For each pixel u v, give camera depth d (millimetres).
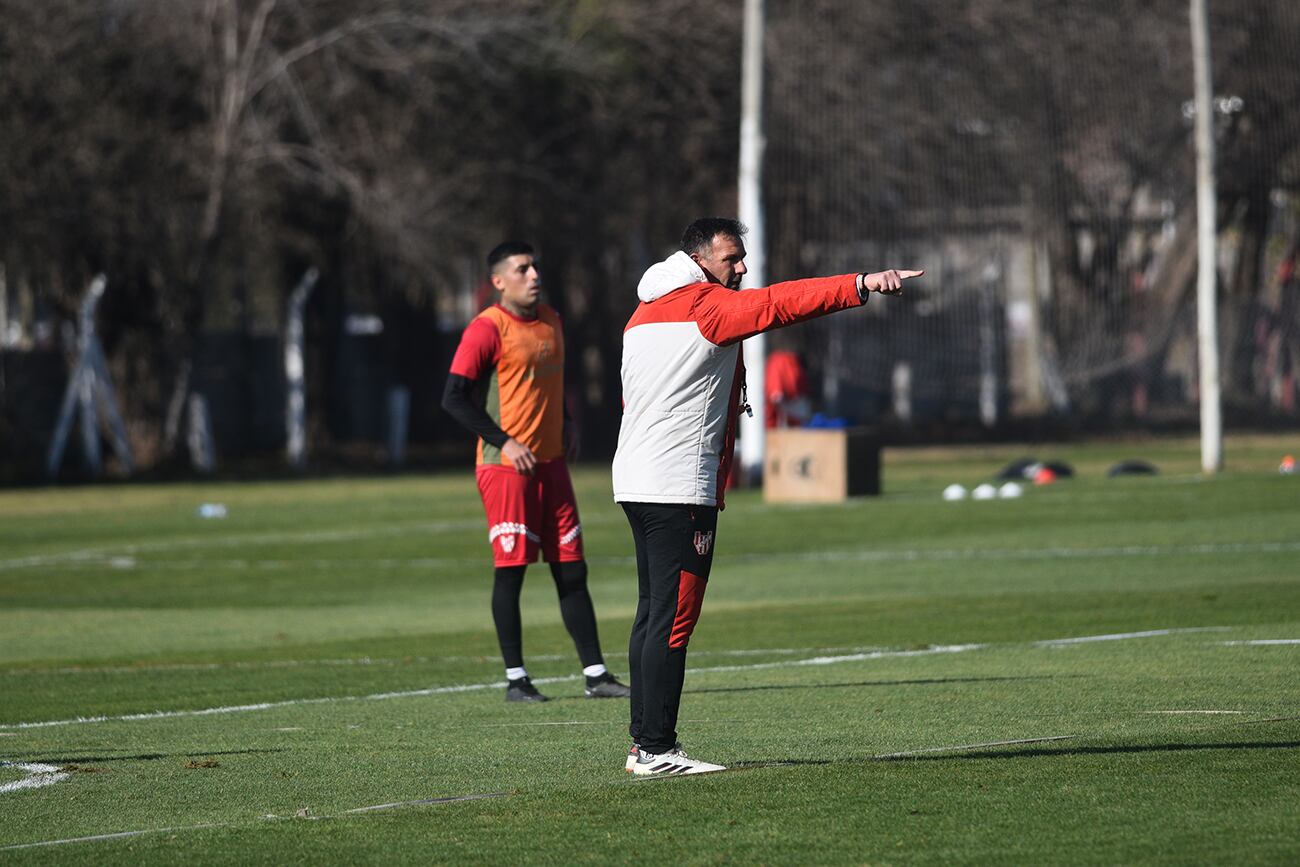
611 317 146625
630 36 136250
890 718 27094
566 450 32562
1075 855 17781
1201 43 92438
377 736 27172
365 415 154125
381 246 123562
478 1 128875
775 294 21984
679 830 19344
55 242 111812
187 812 21328
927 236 130875
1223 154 132000
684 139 140125
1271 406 142375
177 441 123062
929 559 56656
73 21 113062
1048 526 66062
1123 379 154500
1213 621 38906
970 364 143625
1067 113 130875
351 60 123562
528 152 134750
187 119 123500
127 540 70562
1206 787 20625
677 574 22828
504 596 31547
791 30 129625
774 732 26125
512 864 18094
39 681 34906
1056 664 32781
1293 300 139375
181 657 38562
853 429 81938
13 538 72312
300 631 43312
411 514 82062
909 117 129000
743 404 23531
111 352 123375
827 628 40594
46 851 19250
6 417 122812
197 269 118938
